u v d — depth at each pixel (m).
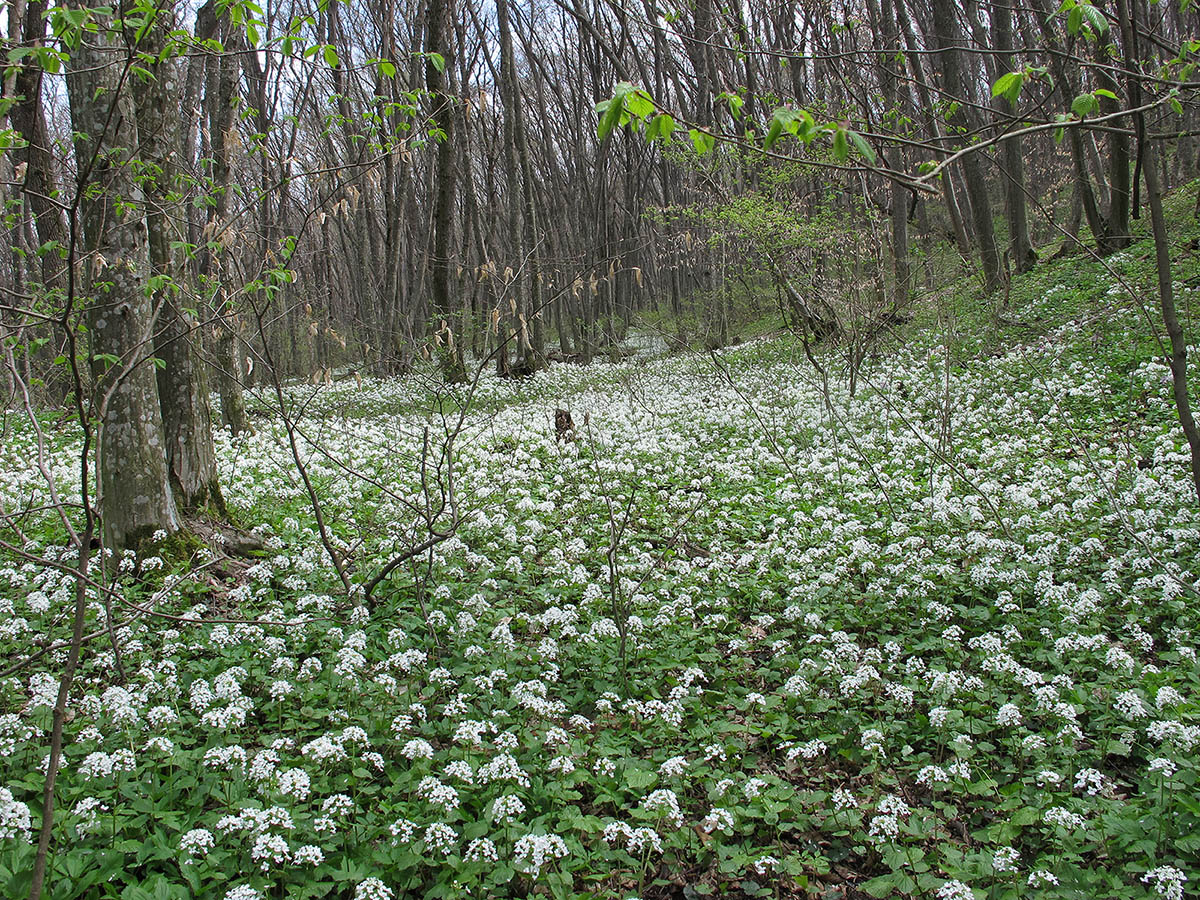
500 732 4.69
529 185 25.33
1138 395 11.43
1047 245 24.70
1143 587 5.94
